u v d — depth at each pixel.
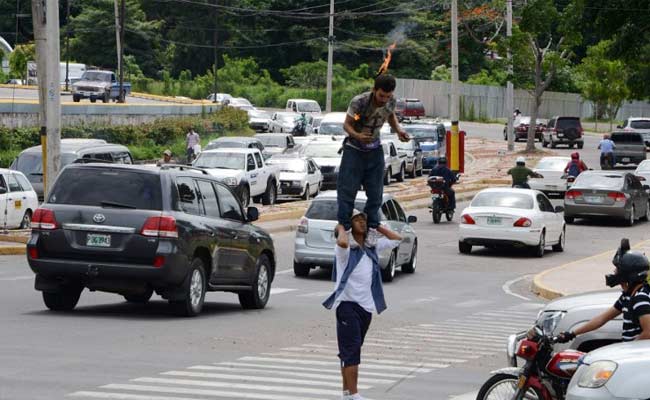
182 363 24.22
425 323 33.88
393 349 28.14
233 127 131.38
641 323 17.27
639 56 75.31
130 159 71.56
